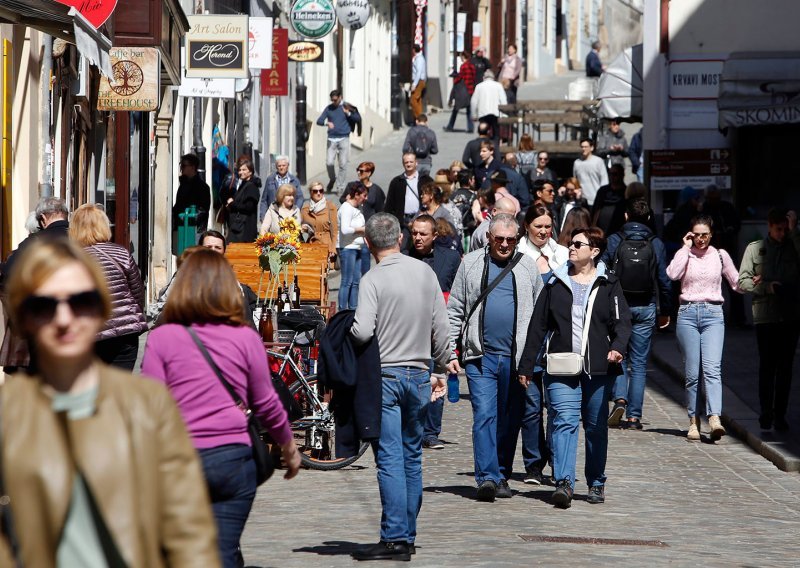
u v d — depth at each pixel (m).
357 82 110.94
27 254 9.43
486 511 25.97
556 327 26.70
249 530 23.41
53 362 9.40
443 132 116.56
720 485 30.38
